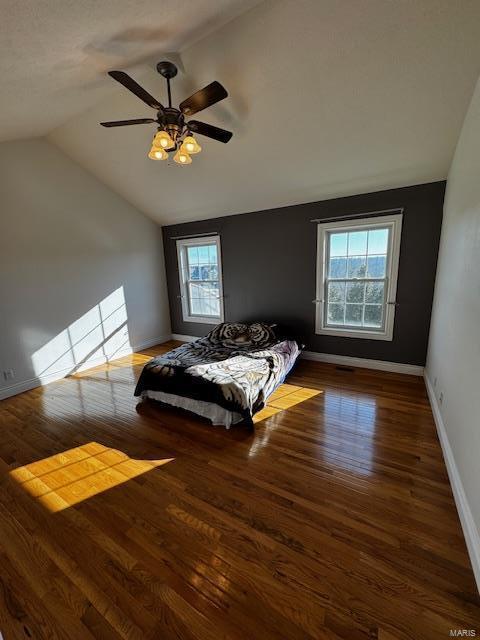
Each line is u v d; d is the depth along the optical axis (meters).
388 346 3.69
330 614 1.19
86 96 2.57
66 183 3.87
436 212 3.16
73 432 2.59
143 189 4.33
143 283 5.09
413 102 2.28
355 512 1.67
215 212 4.56
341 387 3.32
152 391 2.97
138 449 2.32
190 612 1.22
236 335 4.01
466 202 2.06
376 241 3.59
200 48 2.09
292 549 1.47
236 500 1.79
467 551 1.43
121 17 1.53
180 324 5.63
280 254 4.25
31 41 1.52
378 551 1.44
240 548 1.48
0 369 3.31
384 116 2.45
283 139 2.92
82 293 4.14
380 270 3.62
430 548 1.45
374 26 1.82
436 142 2.61
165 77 2.18
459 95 2.13
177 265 5.36
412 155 2.82
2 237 3.30
